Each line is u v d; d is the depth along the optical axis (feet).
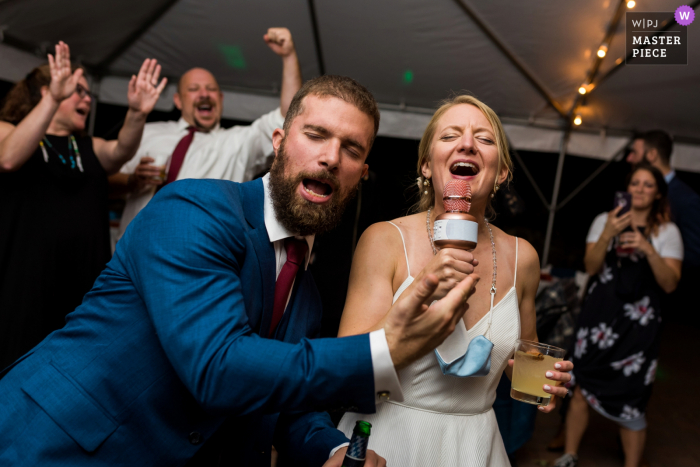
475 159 4.66
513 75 15.23
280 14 13.93
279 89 17.07
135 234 3.53
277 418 4.24
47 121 7.45
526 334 5.49
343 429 4.95
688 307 32.09
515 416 9.78
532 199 26.61
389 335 3.01
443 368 4.41
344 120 3.65
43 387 3.51
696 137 16.25
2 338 7.52
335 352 3.00
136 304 3.53
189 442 3.55
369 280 4.77
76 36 14.43
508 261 5.16
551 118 17.02
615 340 9.94
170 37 15.05
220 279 3.27
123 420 3.44
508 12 12.67
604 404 9.96
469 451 4.72
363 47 14.94
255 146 9.98
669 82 13.91
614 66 13.61
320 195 3.78
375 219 12.11
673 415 14.30
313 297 4.35
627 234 9.73
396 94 16.97
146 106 8.52
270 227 3.84
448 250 3.09
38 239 7.74
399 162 23.61
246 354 3.00
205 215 3.47
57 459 3.36
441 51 14.61
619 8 11.60
